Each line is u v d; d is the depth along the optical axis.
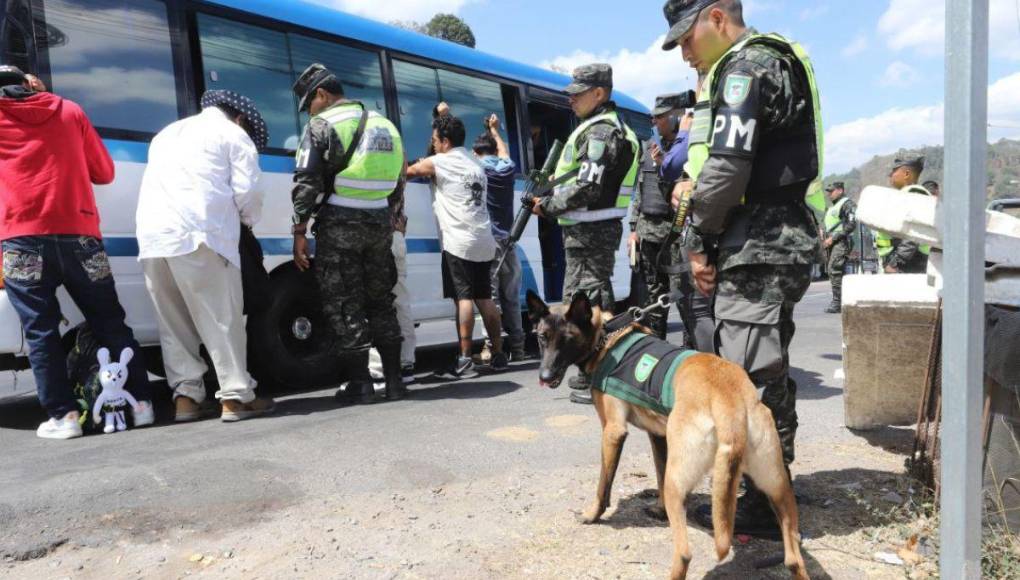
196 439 4.22
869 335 4.25
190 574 2.62
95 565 2.69
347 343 5.16
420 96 6.84
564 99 8.77
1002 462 2.84
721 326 2.98
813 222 2.90
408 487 3.45
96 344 4.57
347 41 6.21
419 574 2.61
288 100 5.73
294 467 3.69
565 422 4.62
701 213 2.82
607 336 3.13
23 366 4.87
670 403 2.72
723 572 2.69
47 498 3.21
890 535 2.96
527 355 7.71
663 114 5.12
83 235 4.34
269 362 5.61
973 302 1.82
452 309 7.09
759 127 2.72
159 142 4.55
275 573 2.61
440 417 4.76
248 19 5.50
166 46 5.02
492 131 7.11
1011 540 2.78
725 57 2.85
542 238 8.71
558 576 2.62
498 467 3.74
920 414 3.45
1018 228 3.05
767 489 2.55
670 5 3.07
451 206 6.22
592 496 3.38
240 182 4.59
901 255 6.57
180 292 4.66
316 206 5.08
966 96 1.80
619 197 5.10
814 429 4.47
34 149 4.13
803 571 2.49
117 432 4.47
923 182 8.60
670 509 2.53
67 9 4.57
